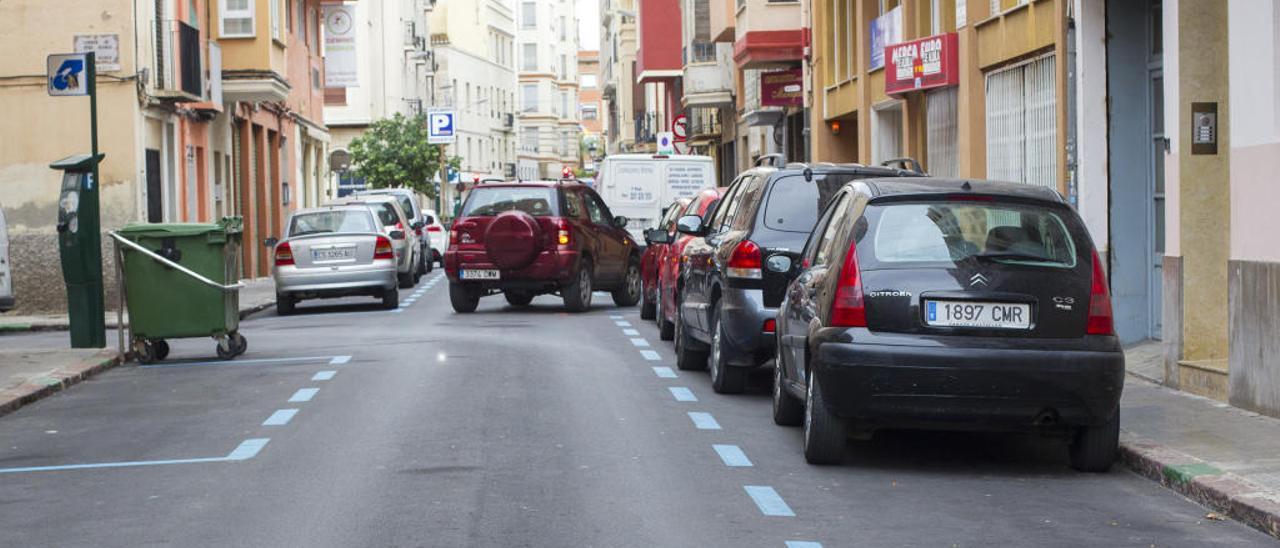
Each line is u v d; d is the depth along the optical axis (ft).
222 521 34.22
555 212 101.71
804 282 43.80
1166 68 54.70
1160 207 65.51
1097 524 34.01
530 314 102.06
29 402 57.47
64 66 74.95
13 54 115.24
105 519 34.78
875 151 127.95
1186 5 53.36
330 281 108.88
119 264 71.87
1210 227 53.83
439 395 56.03
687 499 36.47
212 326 71.41
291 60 192.65
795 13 160.56
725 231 59.16
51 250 114.93
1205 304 53.88
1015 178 88.07
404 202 169.68
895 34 117.39
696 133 250.16
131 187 116.57
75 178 75.05
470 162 408.46
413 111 325.83
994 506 35.99
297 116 195.83
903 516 34.68
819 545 31.60
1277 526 32.63
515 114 473.67
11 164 115.14
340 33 224.53
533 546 31.27
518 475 39.52
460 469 40.40
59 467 42.42
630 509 35.19
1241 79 48.55
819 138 149.69
